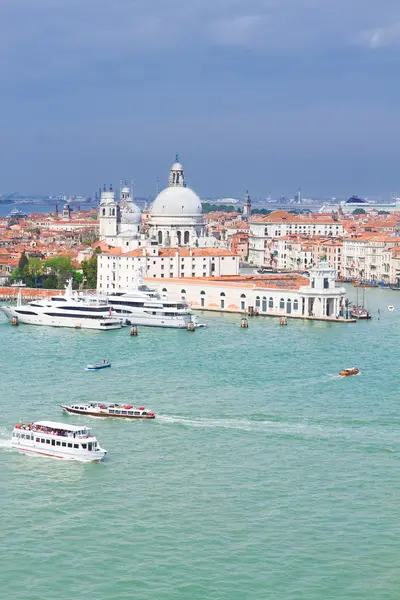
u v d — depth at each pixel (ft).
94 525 607.78
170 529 602.03
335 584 536.01
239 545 580.30
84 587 531.09
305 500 649.20
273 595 524.11
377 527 605.73
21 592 525.34
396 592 527.81
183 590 528.22
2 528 603.26
